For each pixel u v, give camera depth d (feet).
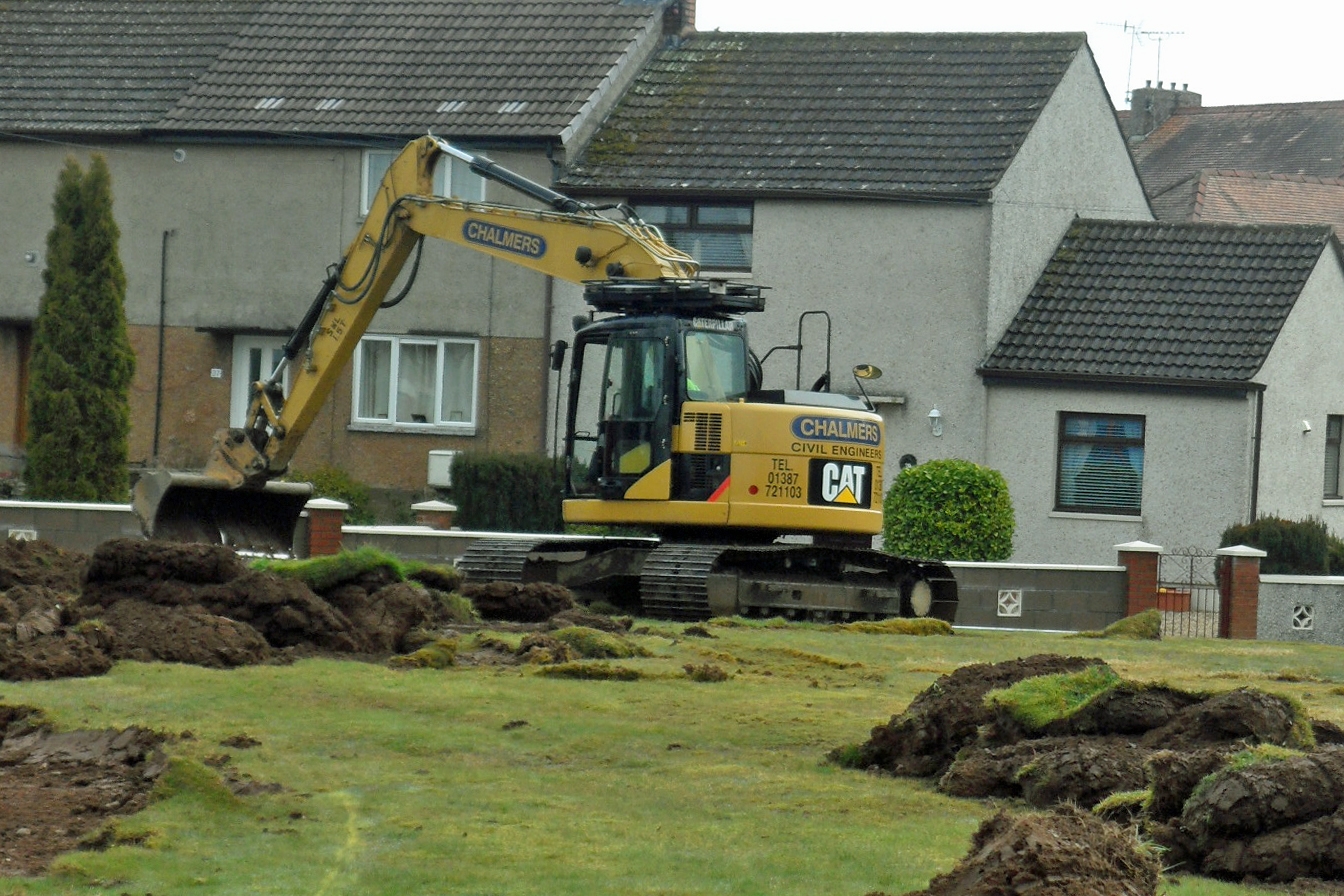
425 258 185.78
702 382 111.86
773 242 180.34
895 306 177.47
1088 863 38.24
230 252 189.67
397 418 187.01
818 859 47.47
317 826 50.06
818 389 120.88
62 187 162.81
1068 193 190.39
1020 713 57.67
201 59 198.29
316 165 187.73
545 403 183.21
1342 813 45.96
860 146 182.50
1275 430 172.96
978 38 194.39
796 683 77.05
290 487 116.98
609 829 50.42
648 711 67.82
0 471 193.47
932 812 53.16
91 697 65.41
